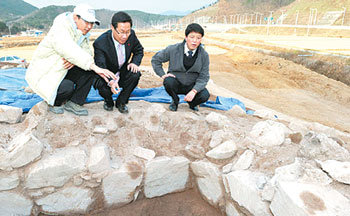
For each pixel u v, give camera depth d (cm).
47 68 308
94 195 307
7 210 284
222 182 312
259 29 8531
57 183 288
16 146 273
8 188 274
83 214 309
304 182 242
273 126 336
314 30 6322
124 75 373
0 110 311
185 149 360
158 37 7375
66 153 299
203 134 374
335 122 923
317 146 278
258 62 2245
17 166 272
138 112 377
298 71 1767
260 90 1349
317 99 1261
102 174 300
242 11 18962
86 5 303
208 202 339
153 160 327
